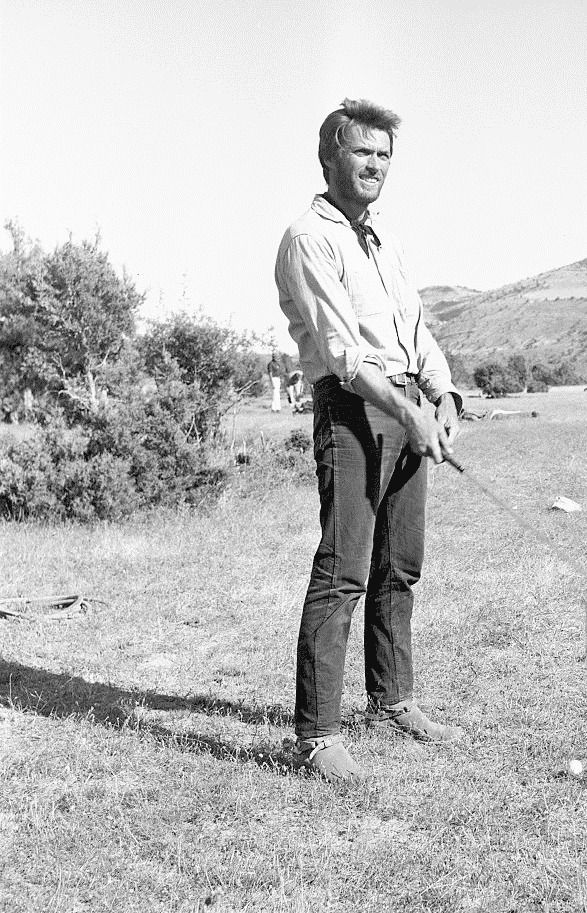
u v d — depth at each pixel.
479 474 12.16
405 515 3.91
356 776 3.51
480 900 2.74
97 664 5.18
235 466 12.06
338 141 3.57
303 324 3.72
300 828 3.20
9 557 8.12
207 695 4.62
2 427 20.17
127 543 8.67
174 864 2.97
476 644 5.38
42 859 3.01
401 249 3.89
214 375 13.17
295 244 3.58
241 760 3.74
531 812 3.29
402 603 3.98
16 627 5.97
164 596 6.72
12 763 3.76
